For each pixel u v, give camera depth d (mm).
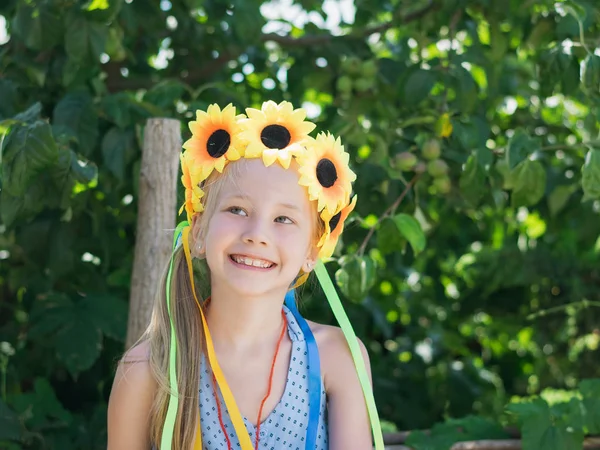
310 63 3344
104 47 2643
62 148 2350
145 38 3426
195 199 1625
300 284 1770
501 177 2646
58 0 2629
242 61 3543
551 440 2395
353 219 2605
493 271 3758
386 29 3234
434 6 3000
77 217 2789
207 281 1924
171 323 1644
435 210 3367
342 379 1715
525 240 3949
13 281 3008
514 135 2594
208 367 1656
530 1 2770
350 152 2930
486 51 3232
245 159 1571
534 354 4395
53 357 2986
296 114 1600
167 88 2816
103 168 2787
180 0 3215
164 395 1623
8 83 2705
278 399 1653
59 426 2795
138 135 2660
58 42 2729
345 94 3104
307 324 1746
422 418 3885
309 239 1613
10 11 2887
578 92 2742
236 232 1546
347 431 1694
